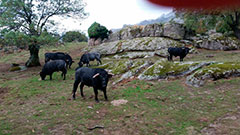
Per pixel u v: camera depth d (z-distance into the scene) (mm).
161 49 20062
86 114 5520
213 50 20219
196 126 4500
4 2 14688
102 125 4711
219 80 7961
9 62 22812
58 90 8742
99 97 7258
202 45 21109
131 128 4523
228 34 23547
